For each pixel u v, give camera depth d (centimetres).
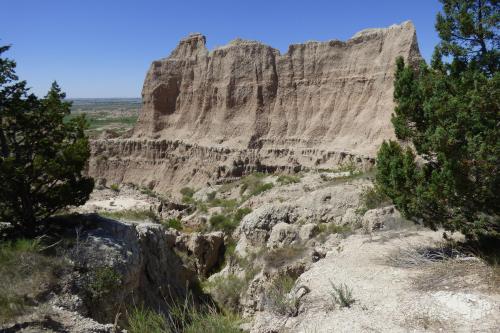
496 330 731
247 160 6372
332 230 1953
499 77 957
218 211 3309
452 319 795
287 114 6669
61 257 1278
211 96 7375
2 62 1388
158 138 7688
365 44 6256
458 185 1016
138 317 820
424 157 1218
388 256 1228
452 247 1188
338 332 823
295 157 6112
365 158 5141
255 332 942
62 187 1454
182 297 1755
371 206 2061
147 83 8050
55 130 1500
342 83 6312
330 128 6144
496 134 962
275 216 2289
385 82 5747
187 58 7912
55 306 1068
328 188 2422
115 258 1358
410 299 900
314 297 1008
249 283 1867
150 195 3988
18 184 1385
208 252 2283
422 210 1120
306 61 6762
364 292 983
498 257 1009
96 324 980
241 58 7181
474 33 1111
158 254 1769
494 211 1069
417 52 5584
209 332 753
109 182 7538
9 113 1394
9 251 1212
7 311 948
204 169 6700
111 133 8531
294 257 1822
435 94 1119
